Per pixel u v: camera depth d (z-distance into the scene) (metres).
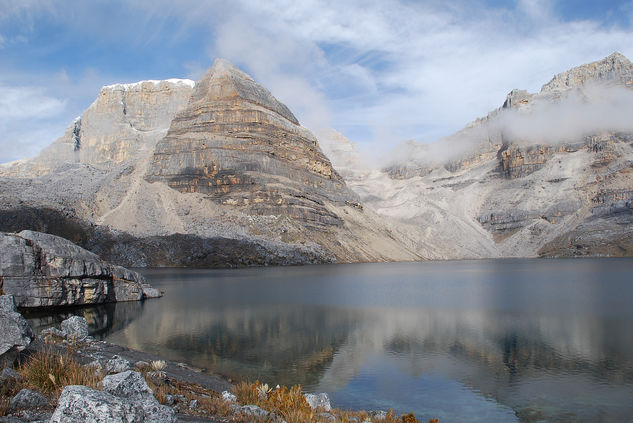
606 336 40.00
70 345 23.97
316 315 52.56
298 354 34.22
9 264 47.78
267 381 27.47
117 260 140.25
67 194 170.25
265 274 123.56
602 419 22.59
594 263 186.88
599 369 30.53
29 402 11.70
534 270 142.75
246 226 180.50
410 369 30.58
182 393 17.27
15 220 132.12
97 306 57.81
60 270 52.66
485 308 57.59
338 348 36.31
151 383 16.78
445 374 29.59
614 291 75.88
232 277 112.00
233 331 42.62
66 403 9.06
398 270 146.38
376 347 36.72
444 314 53.09
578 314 51.91
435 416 22.89
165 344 36.75
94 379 13.89
